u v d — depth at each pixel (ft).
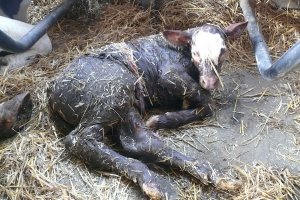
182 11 7.48
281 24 7.40
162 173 5.06
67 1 7.04
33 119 5.60
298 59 4.53
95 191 4.77
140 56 5.63
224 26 7.34
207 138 5.60
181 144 5.50
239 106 6.12
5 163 4.98
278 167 5.24
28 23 7.42
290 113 6.02
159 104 5.97
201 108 5.76
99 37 7.16
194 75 5.79
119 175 4.90
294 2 7.57
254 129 5.76
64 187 4.76
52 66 6.55
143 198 4.75
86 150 4.87
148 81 5.67
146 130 5.14
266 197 4.78
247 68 6.80
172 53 5.74
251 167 5.22
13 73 6.37
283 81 6.57
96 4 7.62
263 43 6.23
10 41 5.67
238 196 4.79
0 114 5.27
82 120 5.03
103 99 4.99
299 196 4.92
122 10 7.57
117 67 5.25
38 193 4.69
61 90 5.12
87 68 5.20
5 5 6.87
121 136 5.15
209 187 4.91
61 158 5.11
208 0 7.64
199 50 5.42
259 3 7.56
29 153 5.12
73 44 7.11
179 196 4.83
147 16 7.42
